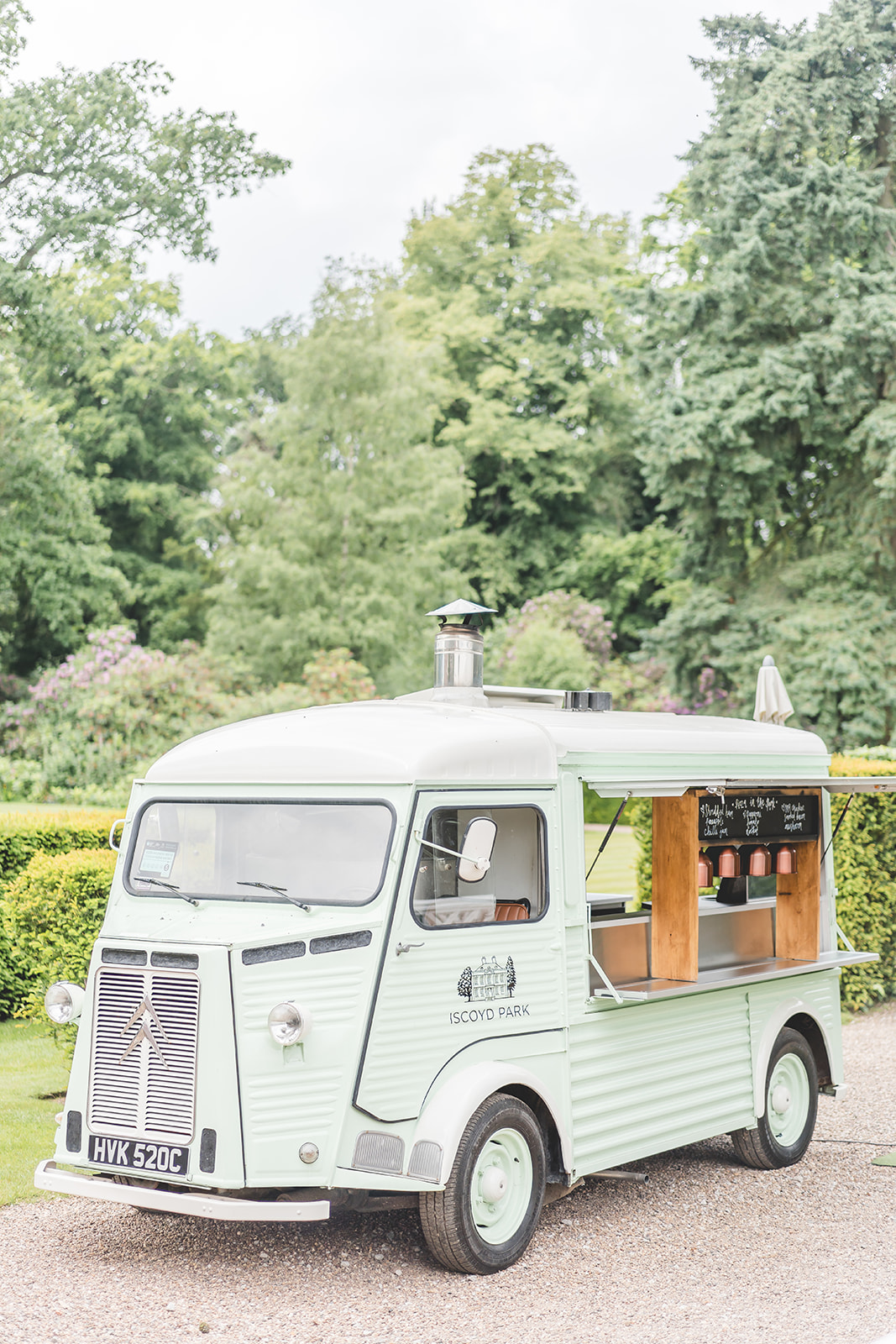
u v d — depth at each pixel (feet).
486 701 24.67
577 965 20.92
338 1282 18.33
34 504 83.56
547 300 123.54
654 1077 22.18
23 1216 20.97
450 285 130.82
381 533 90.99
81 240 78.33
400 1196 19.06
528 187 131.13
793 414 74.13
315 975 17.85
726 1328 16.72
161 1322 16.71
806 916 26.09
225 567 90.63
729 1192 23.21
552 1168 20.34
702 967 24.50
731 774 24.56
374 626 86.43
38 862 28.68
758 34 79.05
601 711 25.12
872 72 77.56
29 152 76.74
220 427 119.24
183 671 70.18
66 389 112.78
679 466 78.64
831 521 80.74
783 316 77.00
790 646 77.97
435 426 123.95
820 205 74.28
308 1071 17.56
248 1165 17.11
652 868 23.41
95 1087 18.29
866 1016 39.42
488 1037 19.33
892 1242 20.42
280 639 85.81
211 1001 17.40
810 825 25.99
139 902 20.30
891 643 76.18
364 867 18.74
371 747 19.49
